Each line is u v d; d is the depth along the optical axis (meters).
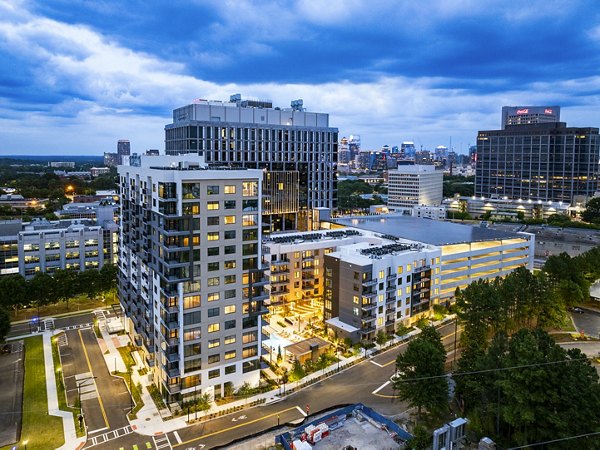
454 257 160.25
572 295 147.88
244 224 101.62
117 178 150.62
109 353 125.69
